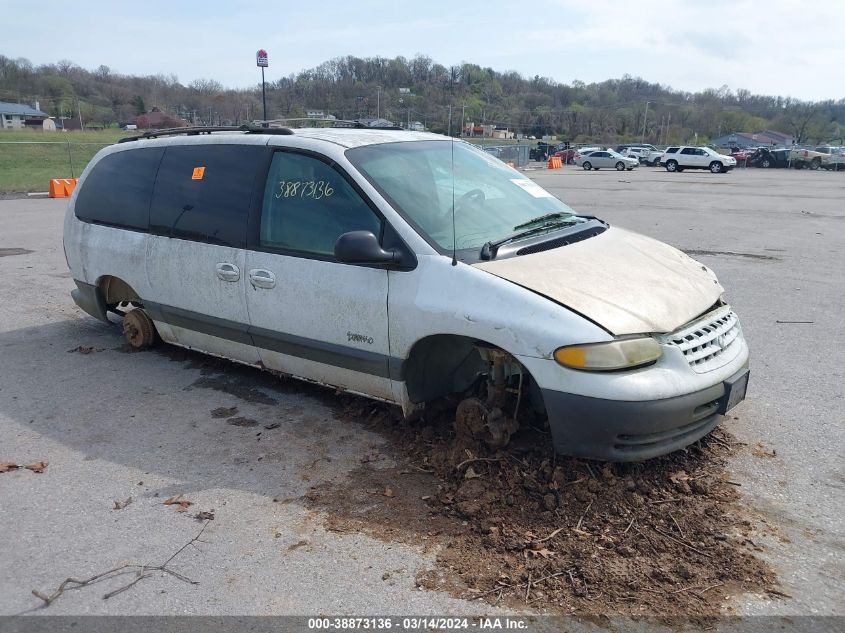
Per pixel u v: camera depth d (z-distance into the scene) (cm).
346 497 361
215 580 299
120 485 380
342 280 406
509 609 277
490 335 344
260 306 453
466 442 384
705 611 274
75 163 3706
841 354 583
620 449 331
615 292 350
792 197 2269
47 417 472
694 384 333
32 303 783
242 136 487
